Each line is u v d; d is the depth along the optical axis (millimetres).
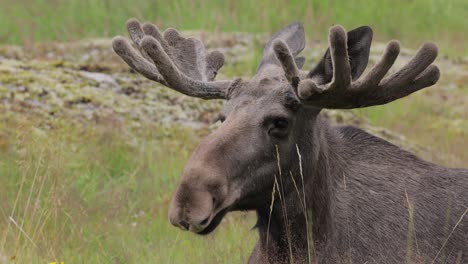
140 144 25109
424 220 15516
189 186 13141
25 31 41906
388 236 15328
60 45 33469
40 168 21516
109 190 22484
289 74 13633
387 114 30578
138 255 19016
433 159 25906
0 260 17234
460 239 15594
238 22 39375
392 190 15703
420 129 30047
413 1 45844
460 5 46438
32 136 23031
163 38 15797
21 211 20422
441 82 34844
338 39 13258
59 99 26312
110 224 20500
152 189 22953
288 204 14469
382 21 44250
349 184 15539
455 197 15836
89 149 24062
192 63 15758
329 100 13805
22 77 27141
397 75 13977
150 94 27844
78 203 20875
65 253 18766
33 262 17562
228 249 18781
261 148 13812
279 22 40531
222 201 13398
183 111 27312
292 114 14070
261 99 14078
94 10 41969
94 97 26828
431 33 44656
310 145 14414
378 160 16016
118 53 15352
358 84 13781
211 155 13445
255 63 32062
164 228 20938
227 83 14883
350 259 15055
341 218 15234
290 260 14578
